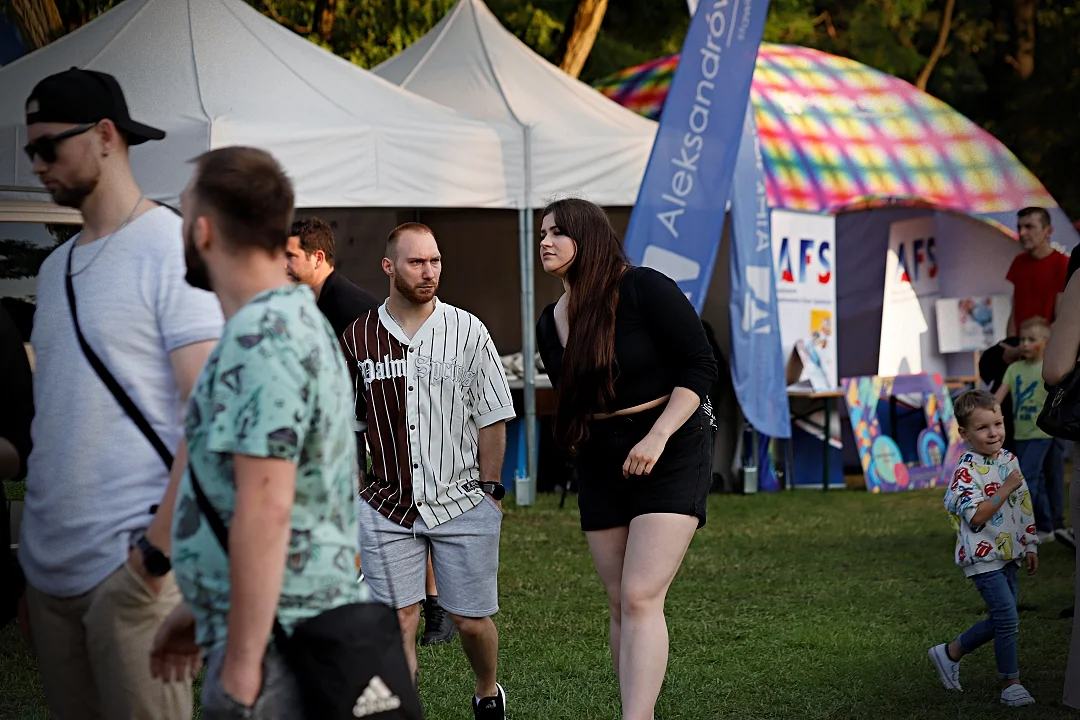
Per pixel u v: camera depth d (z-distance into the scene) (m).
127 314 4.55
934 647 8.82
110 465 4.54
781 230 19.09
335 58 16.28
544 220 6.70
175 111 14.52
